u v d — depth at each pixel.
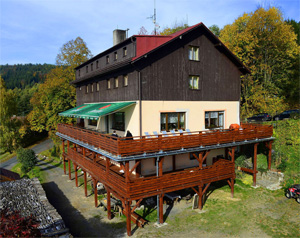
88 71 28.19
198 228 14.41
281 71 39.38
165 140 15.02
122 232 14.31
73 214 17.11
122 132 19.48
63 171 30.38
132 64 16.97
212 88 21.73
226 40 39.69
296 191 17.75
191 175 16.06
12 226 8.65
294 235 13.46
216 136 17.59
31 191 18.03
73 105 41.25
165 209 17.11
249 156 24.78
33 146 53.94
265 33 37.06
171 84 18.88
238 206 17.17
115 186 14.62
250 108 39.72
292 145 24.09
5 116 49.78
